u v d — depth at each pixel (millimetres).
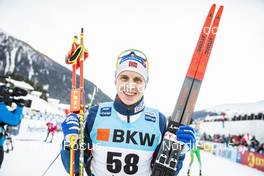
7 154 7762
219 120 19578
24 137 13250
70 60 1833
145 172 1709
